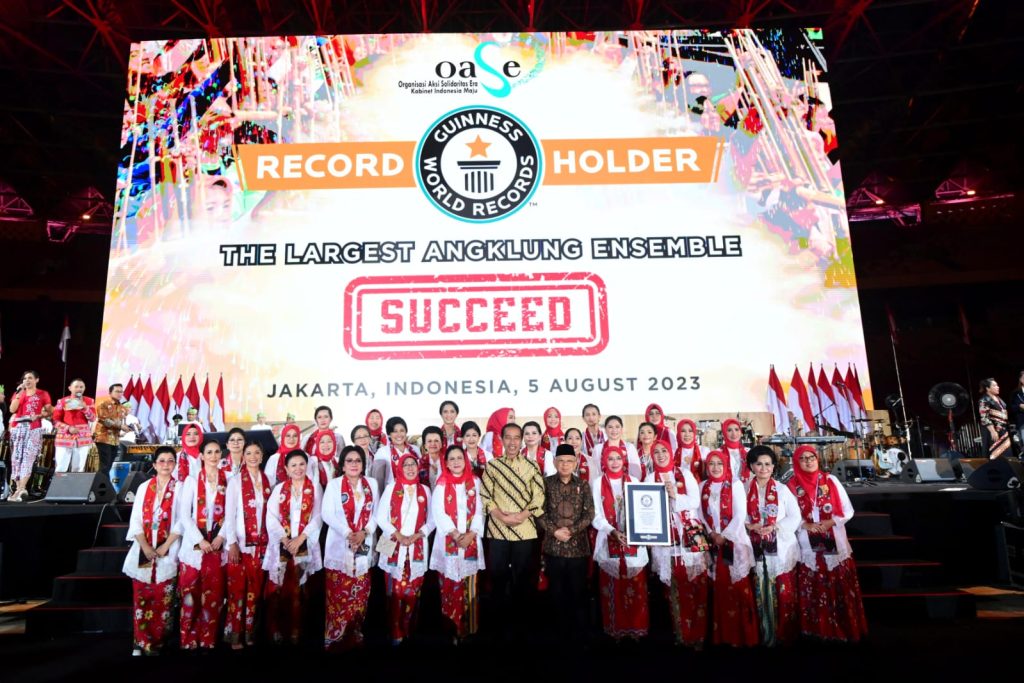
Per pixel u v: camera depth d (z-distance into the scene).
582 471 6.25
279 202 8.72
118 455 7.79
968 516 7.13
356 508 5.52
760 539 5.43
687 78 9.09
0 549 6.61
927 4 18.17
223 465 6.07
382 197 8.76
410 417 8.33
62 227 24.56
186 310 8.46
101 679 4.66
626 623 5.30
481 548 5.61
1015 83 19.84
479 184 8.80
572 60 9.09
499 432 7.43
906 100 20.53
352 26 18.20
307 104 8.95
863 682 4.42
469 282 8.59
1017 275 22.48
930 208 24.39
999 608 6.25
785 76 9.09
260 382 8.36
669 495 5.48
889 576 6.21
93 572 6.30
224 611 5.49
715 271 8.65
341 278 8.59
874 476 8.52
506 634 5.64
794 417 8.30
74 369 22.28
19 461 8.21
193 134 8.83
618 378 8.42
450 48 9.09
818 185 8.86
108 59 18.23
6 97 19.62
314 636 5.79
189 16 15.84
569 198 8.77
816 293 8.61
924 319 24.20
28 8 16.20
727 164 8.89
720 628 5.36
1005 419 8.73
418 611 5.90
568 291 8.58
